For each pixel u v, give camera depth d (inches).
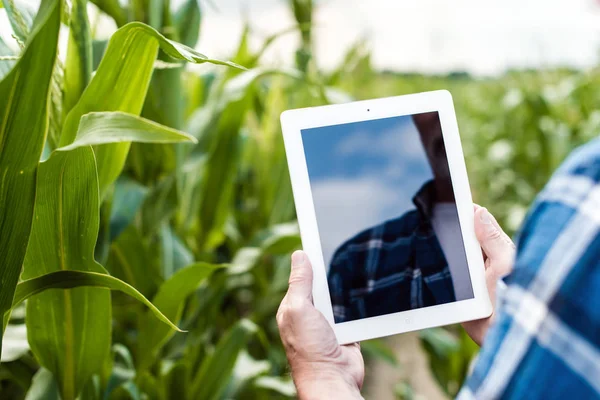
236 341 39.7
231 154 47.3
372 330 26.6
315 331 24.3
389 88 207.5
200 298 46.4
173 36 37.1
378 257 26.9
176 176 39.8
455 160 28.0
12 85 19.0
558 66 138.8
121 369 34.1
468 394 14.3
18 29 24.0
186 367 38.9
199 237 49.4
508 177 125.0
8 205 21.1
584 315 12.4
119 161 28.0
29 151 20.6
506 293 14.4
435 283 27.1
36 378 28.7
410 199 27.8
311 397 23.5
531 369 13.0
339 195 27.3
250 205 71.1
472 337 28.4
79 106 24.5
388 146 27.9
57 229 23.2
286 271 59.1
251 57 50.6
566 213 13.2
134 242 37.5
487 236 27.4
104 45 33.5
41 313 26.6
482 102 202.2
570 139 107.9
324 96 44.7
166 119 38.0
